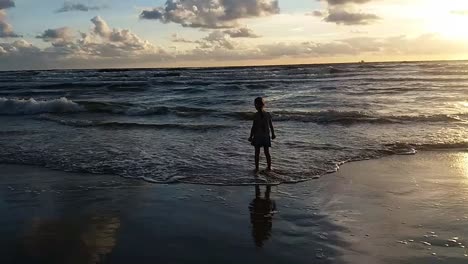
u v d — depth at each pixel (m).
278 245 4.93
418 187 7.28
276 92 28.80
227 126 14.55
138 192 7.32
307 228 5.47
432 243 4.84
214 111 18.81
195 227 5.59
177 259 4.58
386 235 5.13
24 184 7.91
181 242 5.07
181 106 21.78
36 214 6.21
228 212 6.20
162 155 10.20
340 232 5.28
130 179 8.18
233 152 10.44
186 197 7.00
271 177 8.12
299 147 10.88
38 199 6.97
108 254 4.76
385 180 7.80
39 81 48.53
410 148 10.59
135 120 17.20
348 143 11.34
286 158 9.66
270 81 40.28
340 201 6.60
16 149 11.15
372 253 4.61
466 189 7.09
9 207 6.56
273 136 8.80
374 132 12.99
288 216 5.96
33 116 19.41
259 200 6.77
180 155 10.17
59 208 6.48
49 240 5.20
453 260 4.37
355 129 13.64
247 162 9.39
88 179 8.23
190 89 32.97
